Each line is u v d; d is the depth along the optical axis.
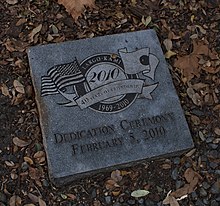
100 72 1.35
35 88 1.32
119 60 1.37
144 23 1.47
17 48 1.40
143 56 1.39
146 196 1.28
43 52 1.36
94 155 1.26
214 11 1.53
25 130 1.31
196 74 1.43
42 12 1.46
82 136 1.28
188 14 1.51
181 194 1.29
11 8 1.46
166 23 1.49
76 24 1.45
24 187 1.26
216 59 1.46
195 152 1.33
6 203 1.24
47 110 1.29
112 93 1.33
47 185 1.27
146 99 1.34
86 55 1.37
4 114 1.33
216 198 1.29
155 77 1.37
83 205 1.26
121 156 1.27
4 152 1.29
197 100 1.39
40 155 1.29
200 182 1.31
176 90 1.39
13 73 1.37
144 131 1.30
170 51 1.44
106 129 1.29
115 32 1.45
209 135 1.36
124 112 1.31
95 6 1.48
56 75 1.33
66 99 1.31
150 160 1.30
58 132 1.27
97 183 1.28
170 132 1.31
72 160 1.25
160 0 1.52
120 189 1.28
